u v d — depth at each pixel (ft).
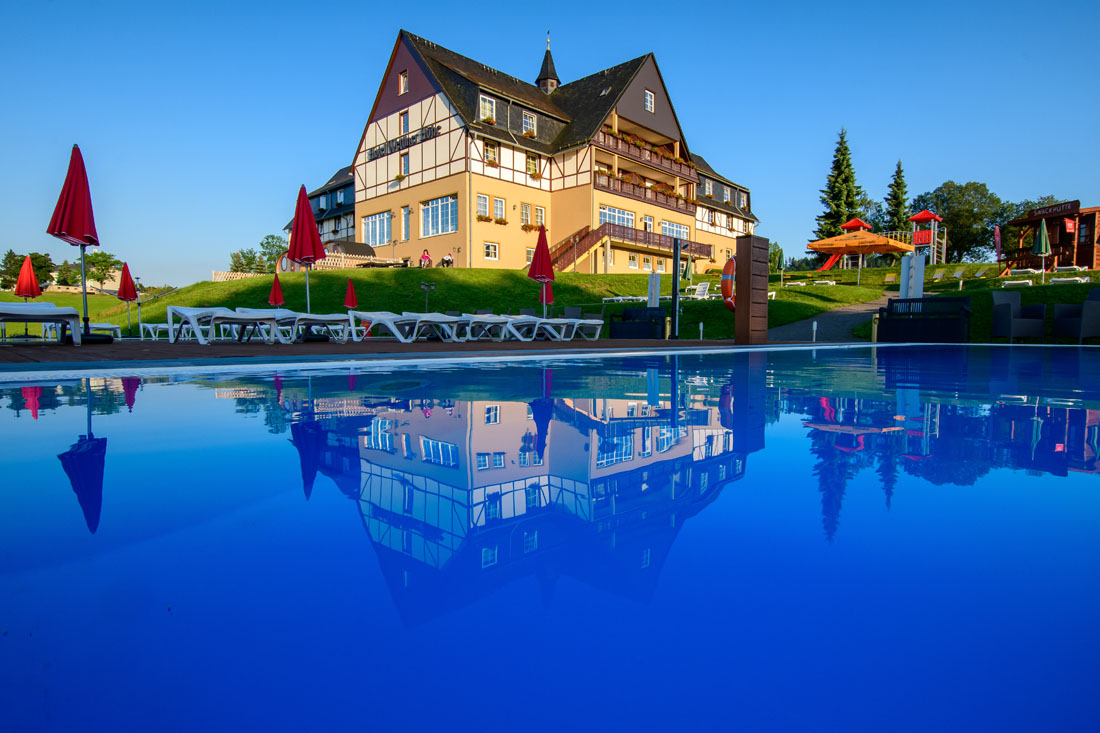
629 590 2.51
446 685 1.91
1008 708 1.79
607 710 1.78
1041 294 47.26
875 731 1.68
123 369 14.08
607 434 6.09
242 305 64.75
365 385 11.10
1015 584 2.58
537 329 37.88
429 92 87.30
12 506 3.70
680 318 58.59
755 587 2.55
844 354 22.81
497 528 3.27
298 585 2.58
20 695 1.85
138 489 4.09
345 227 112.78
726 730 1.66
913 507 3.66
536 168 93.40
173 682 1.93
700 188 122.31
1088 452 5.26
